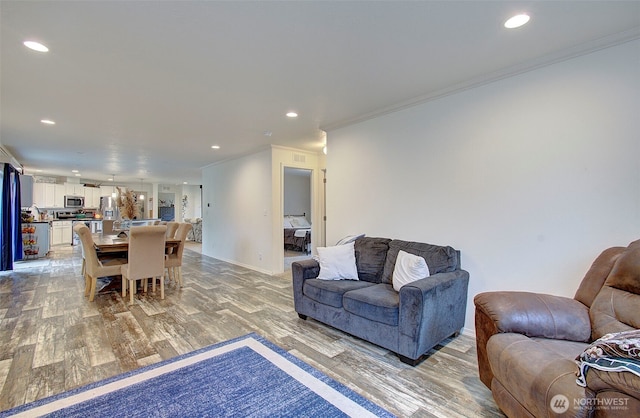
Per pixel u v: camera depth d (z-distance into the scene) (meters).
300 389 2.02
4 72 2.58
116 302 3.87
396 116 3.48
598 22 1.95
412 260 2.72
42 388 2.03
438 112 3.10
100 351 2.54
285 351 2.56
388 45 2.20
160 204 13.74
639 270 1.64
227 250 7.04
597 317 1.74
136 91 3.00
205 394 1.97
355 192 3.96
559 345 1.67
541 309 1.81
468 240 2.88
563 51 2.30
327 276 3.24
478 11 1.82
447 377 2.17
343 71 2.61
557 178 2.39
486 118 2.76
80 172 9.21
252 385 2.07
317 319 3.07
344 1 1.71
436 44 2.20
